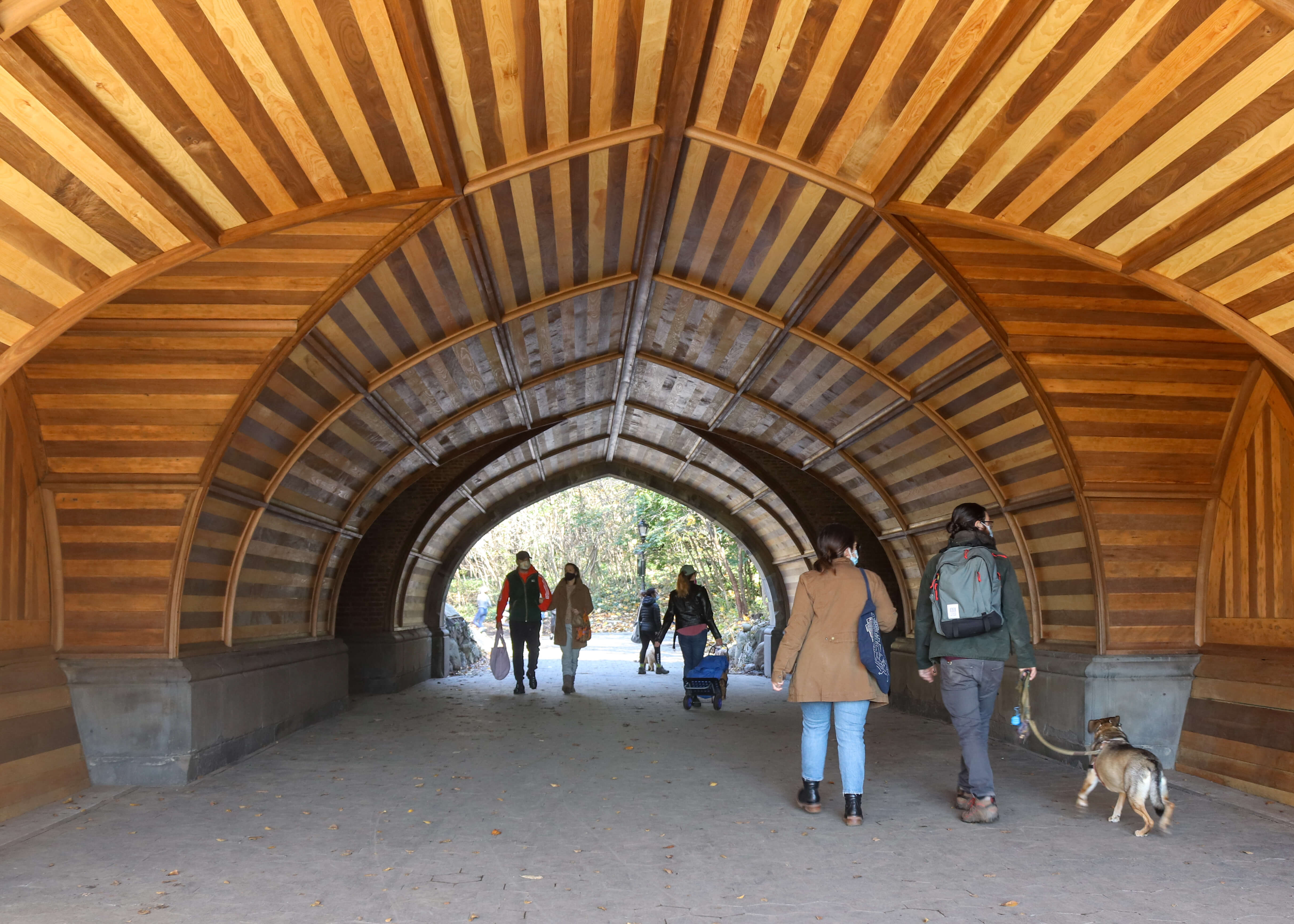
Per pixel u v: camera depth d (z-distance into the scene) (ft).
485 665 61.05
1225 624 22.22
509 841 16.07
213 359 20.16
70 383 20.02
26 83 10.64
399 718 32.27
